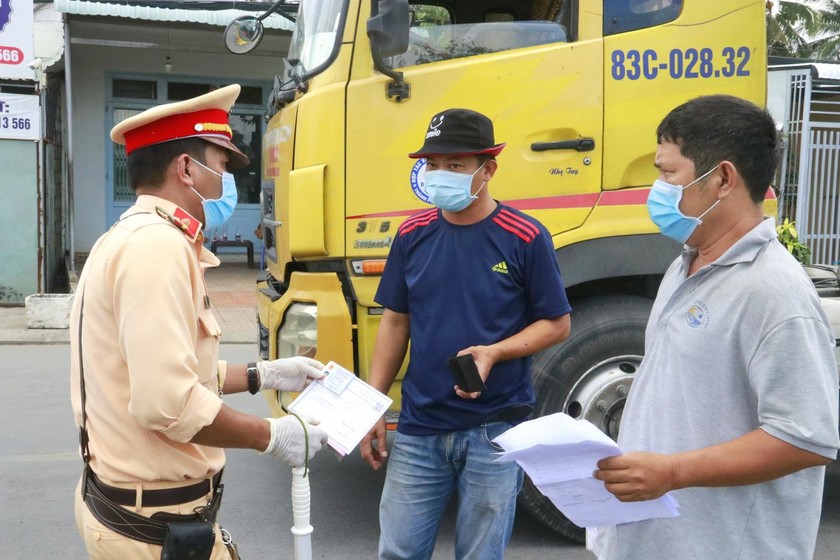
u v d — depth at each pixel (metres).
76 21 12.47
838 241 7.64
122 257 1.91
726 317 1.79
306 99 3.71
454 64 3.69
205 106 2.12
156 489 2.01
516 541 4.05
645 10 3.81
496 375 2.61
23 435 5.76
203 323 2.06
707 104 1.88
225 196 2.20
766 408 1.72
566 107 3.74
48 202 12.42
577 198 3.78
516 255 2.61
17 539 4.08
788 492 1.80
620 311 3.93
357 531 4.20
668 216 1.91
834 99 7.57
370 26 3.37
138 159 2.09
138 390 1.85
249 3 11.64
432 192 2.58
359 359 3.77
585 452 1.77
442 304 2.62
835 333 3.80
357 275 3.69
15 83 10.88
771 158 1.85
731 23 3.86
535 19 4.08
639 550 1.96
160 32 13.61
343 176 3.66
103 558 2.04
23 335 9.30
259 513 4.44
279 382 2.57
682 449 1.86
